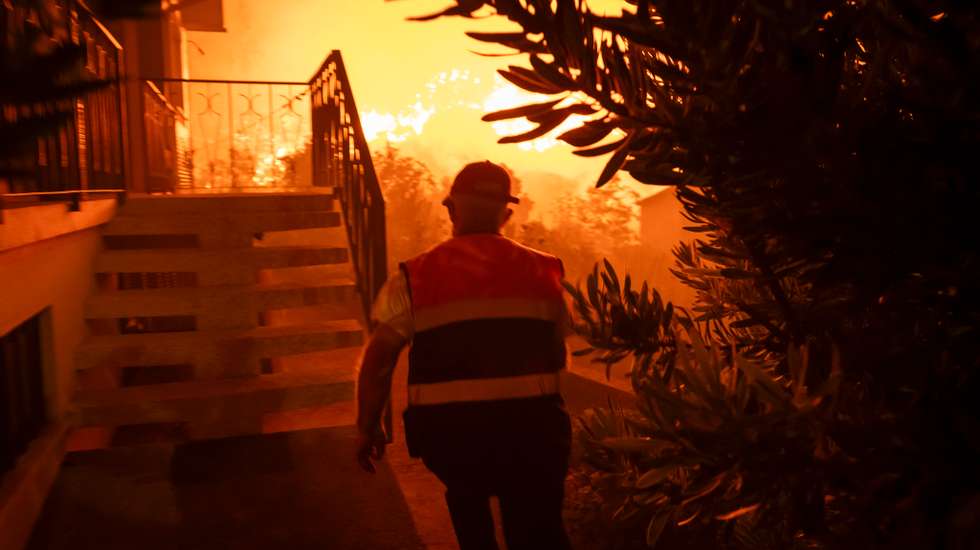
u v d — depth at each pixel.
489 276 2.65
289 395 4.89
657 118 1.55
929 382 1.52
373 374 2.74
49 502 3.99
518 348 2.61
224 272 5.62
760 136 1.46
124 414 4.58
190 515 3.93
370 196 5.35
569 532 3.65
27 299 3.80
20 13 0.56
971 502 1.22
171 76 10.89
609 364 2.70
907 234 1.43
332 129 7.82
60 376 4.46
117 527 3.77
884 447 1.40
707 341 2.66
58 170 4.21
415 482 4.41
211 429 4.75
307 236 9.37
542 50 1.42
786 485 1.47
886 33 1.41
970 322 1.58
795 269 1.96
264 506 4.06
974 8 1.23
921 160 1.38
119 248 6.14
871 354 1.71
